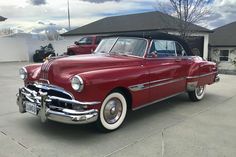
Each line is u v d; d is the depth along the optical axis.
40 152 3.79
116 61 4.79
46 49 21.47
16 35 26.23
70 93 4.09
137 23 22.22
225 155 3.76
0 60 20.84
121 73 4.56
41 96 4.26
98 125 4.40
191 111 6.00
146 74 5.06
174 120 5.32
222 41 24.56
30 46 22.09
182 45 6.39
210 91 8.42
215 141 4.25
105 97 4.32
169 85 5.77
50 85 4.31
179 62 6.12
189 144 4.12
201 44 21.58
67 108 4.14
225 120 5.35
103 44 5.83
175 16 19.11
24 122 5.02
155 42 5.45
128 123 5.08
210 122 5.21
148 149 3.93
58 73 4.25
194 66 6.50
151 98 5.30
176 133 4.59
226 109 6.21
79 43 16.64
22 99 4.79
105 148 3.95
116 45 5.58
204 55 21.83
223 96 7.69
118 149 3.92
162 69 5.49
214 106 6.49
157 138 4.35
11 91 8.01
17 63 19.47
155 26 19.80
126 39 5.55
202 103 6.79
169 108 6.24
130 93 4.76
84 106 4.05
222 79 11.27
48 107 4.27
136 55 5.23
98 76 4.16
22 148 3.91
